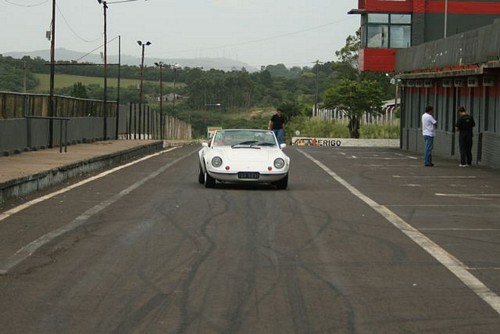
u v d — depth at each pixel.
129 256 12.02
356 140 68.69
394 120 80.44
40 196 19.52
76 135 40.50
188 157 37.34
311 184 23.98
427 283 10.41
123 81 143.38
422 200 19.80
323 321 8.55
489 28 30.83
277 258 11.98
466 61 34.06
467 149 32.59
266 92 150.12
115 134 51.50
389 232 14.59
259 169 21.56
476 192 21.88
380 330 8.23
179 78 150.88
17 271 10.88
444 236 14.20
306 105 113.50
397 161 35.84
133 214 16.53
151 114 68.62
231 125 117.56
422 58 43.19
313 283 10.32
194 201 18.97
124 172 27.61
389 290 9.99
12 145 29.52
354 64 99.56
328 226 15.25
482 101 34.41
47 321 8.47
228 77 131.38
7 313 8.77
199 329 8.22
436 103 42.97
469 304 9.31
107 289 9.89
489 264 11.69
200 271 10.98
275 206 18.25
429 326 8.39
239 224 15.35
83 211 16.84
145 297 9.51
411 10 59.72
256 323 8.45
